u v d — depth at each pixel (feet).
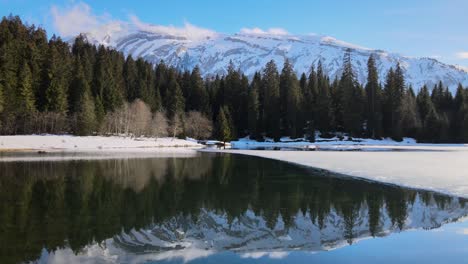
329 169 95.91
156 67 431.84
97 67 330.13
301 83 376.07
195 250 32.12
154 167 100.99
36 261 29.01
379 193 60.29
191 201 53.36
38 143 199.11
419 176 79.41
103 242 33.91
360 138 311.27
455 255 31.50
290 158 137.69
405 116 310.86
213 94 372.38
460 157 139.23
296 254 31.53
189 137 306.76
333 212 47.19
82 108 250.37
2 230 37.50
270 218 44.01
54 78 269.85
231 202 52.90
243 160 128.57
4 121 227.61
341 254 31.60
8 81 244.42
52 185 66.95
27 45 293.64
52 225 39.52
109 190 62.18
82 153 164.14
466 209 49.01
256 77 379.55
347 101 312.91
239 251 32.04
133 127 273.75
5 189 62.34
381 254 31.73
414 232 38.55
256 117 329.11
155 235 36.47
